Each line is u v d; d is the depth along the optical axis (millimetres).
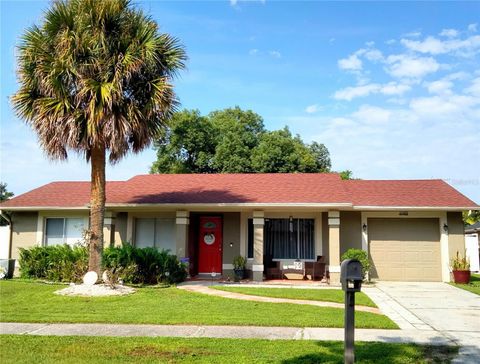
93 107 13211
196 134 36031
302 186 19969
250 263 19531
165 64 14750
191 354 7477
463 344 8406
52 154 14281
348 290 6102
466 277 18094
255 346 8008
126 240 19938
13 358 7168
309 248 19625
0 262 18438
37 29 13859
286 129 38812
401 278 19109
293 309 11625
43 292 13969
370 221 19578
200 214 20312
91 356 7332
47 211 20406
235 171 34469
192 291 14594
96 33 13586
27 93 14023
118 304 12180
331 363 7000
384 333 9281
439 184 21281
